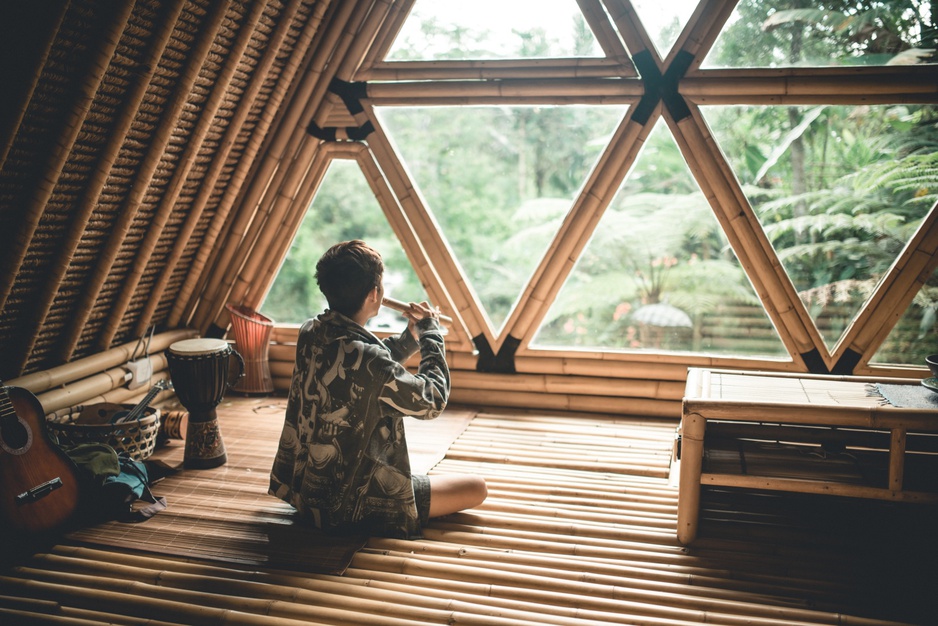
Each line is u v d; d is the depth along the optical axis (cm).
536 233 995
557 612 201
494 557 228
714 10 326
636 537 243
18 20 210
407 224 385
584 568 223
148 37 261
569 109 1010
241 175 373
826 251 688
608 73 347
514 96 360
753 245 344
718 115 740
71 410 307
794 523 249
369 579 215
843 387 260
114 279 330
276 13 323
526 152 1031
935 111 646
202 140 322
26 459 230
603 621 197
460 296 384
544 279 370
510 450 322
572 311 905
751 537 241
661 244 887
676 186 899
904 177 634
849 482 228
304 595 204
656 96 343
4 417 227
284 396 403
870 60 518
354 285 226
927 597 208
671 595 208
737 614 201
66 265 286
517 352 383
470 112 1033
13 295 278
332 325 228
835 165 692
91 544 232
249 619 194
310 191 395
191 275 390
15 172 245
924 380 254
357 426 226
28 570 216
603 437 340
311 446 229
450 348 393
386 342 255
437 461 309
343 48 370
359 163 387
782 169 723
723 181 343
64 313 312
